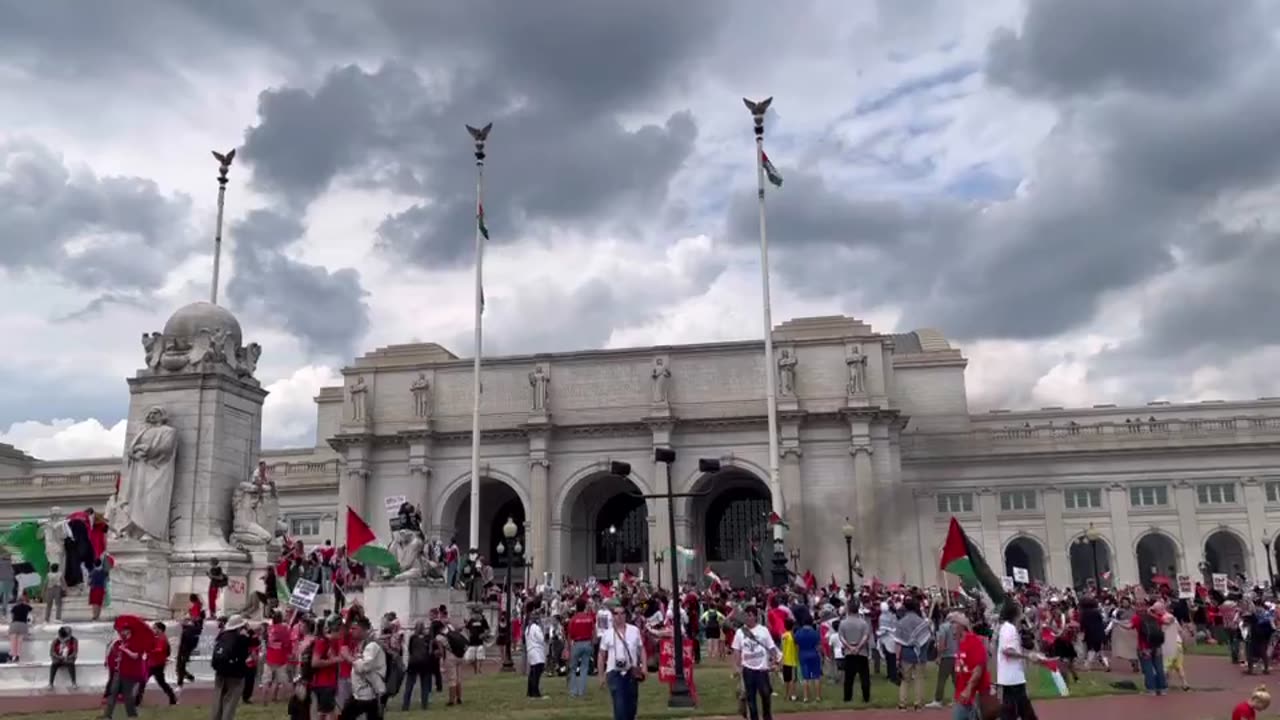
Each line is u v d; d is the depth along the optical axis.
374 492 91.38
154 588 34.91
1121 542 88.38
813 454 86.38
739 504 95.75
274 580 34.38
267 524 38.72
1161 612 29.97
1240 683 31.36
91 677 29.11
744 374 88.19
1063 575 86.88
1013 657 17.89
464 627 40.81
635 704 20.45
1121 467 89.81
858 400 85.06
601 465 88.19
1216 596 53.25
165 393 37.97
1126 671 34.78
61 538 33.44
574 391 90.19
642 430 88.12
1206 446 89.50
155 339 38.62
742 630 22.27
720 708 25.73
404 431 90.44
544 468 88.06
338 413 109.38
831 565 63.72
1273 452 89.25
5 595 39.75
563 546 87.38
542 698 28.95
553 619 38.31
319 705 19.81
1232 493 89.38
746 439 86.69
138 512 36.25
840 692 29.17
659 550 85.38
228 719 19.86
